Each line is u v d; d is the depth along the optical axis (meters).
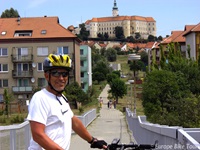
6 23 57.88
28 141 9.61
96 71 98.56
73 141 15.94
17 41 55.06
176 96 24.45
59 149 3.10
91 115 32.69
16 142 8.30
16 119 38.94
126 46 187.62
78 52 60.34
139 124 14.20
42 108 3.25
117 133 21.61
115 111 52.16
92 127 27.28
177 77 26.48
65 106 3.39
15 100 54.28
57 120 3.29
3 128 7.47
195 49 59.19
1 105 54.03
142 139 12.81
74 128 3.54
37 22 57.69
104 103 65.69
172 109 20.33
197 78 28.75
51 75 3.36
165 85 24.72
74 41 55.09
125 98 72.81
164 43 78.81
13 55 54.91
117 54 174.25
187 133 4.95
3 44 55.06
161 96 24.42
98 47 176.62
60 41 55.09
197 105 14.50
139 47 188.75
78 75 59.75
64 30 56.00
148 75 26.16
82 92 52.50
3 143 7.49
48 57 3.38
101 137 19.25
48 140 3.15
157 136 7.98
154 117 20.30
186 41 65.50
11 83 55.06
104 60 108.75
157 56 86.94
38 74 55.12
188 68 28.88
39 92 3.36
